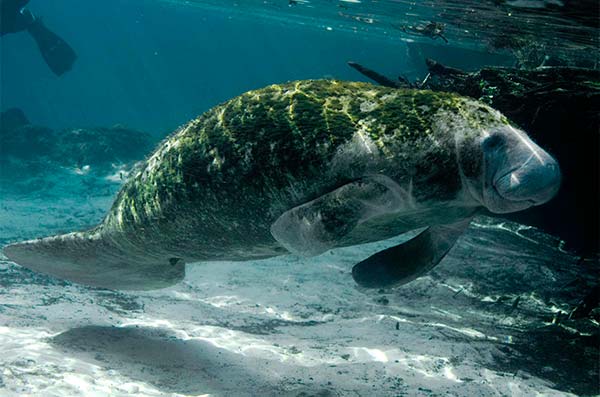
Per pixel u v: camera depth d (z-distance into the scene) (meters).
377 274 3.43
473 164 2.99
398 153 3.02
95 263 3.81
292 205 3.17
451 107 3.09
